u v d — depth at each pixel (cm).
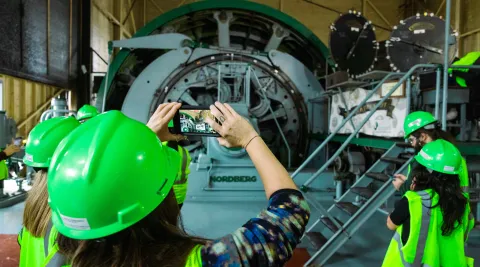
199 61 808
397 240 227
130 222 75
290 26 910
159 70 801
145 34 870
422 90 486
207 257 75
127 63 894
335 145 817
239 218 574
